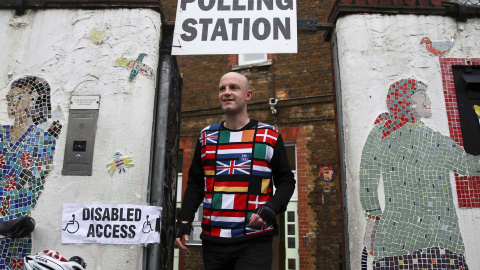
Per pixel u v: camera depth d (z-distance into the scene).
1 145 2.75
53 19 2.96
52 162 2.69
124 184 2.62
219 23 3.02
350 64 2.81
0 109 2.82
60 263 2.08
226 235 2.03
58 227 2.57
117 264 2.51
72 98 2.79
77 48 2.89
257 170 2.13
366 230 2.51
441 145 2.66
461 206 2.56
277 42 2.96
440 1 2.93
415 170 2.61
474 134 2.70
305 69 6.85
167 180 3.06
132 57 2.84
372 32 2.87
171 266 3.31
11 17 2.99
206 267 2.06
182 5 3.08
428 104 2.74
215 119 7.41
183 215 2.21
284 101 6.85
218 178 2.15
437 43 2.87
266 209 1.89
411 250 2.47
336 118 3.01
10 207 2.63
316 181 6.25
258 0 3.06
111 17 2.93
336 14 2.97
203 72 7.77
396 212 2.53
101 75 2.82
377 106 2.73
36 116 2.79
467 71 2.83
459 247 2.49
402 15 2.92
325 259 5.86
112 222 2.57
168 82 3.02
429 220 2.52
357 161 2.64
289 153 6.91
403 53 2.84
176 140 3.57
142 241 2.58
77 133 2.72
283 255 6.41
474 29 2.91
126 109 2.75
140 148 2.68
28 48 2.92
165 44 3.08
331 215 6.00
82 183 2.64
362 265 2.46
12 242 2.56
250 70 7.32
